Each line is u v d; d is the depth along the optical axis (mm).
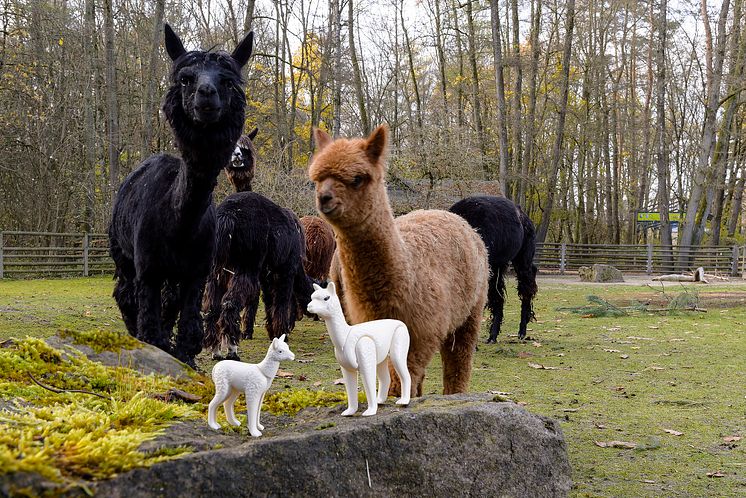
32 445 2186
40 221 23062
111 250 6445
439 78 43969
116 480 2102
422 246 4508
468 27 35531
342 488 2584
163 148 25578
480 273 5211
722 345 10055
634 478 4270
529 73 35156
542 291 19141
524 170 29953
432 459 2869
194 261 5551
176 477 2211
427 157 21391
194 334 5688
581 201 42156
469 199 9602
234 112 4992
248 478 2355
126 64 27078
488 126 37281
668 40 37625
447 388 5328
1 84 22234
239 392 2795
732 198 46188
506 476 3102
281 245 7848
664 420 5699
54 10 23453
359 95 31594
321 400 3465
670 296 16078
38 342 3420
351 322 4363
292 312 9359
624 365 8375
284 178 17922
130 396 3162
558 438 3381
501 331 11711
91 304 12953
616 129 42531
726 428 5461
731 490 4055
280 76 35344
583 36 37594
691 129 46312
